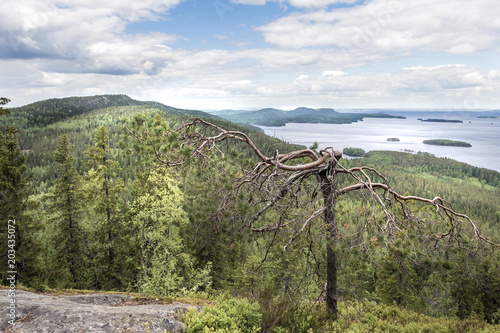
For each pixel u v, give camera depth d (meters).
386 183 9.15
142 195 24.56
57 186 26.66
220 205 8.19
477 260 8.75
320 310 8.60
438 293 18.80
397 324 10.43
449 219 9.02
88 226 28.50
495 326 10.79
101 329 5.05
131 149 7.47
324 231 7.79
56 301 6.68
